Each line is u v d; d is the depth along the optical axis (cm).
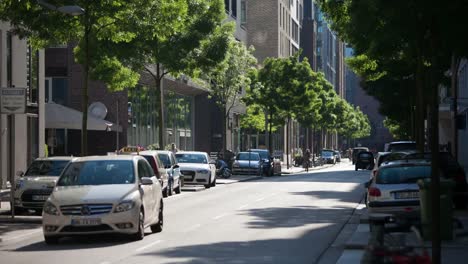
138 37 3453
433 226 954
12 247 1606
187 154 4212
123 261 1357
